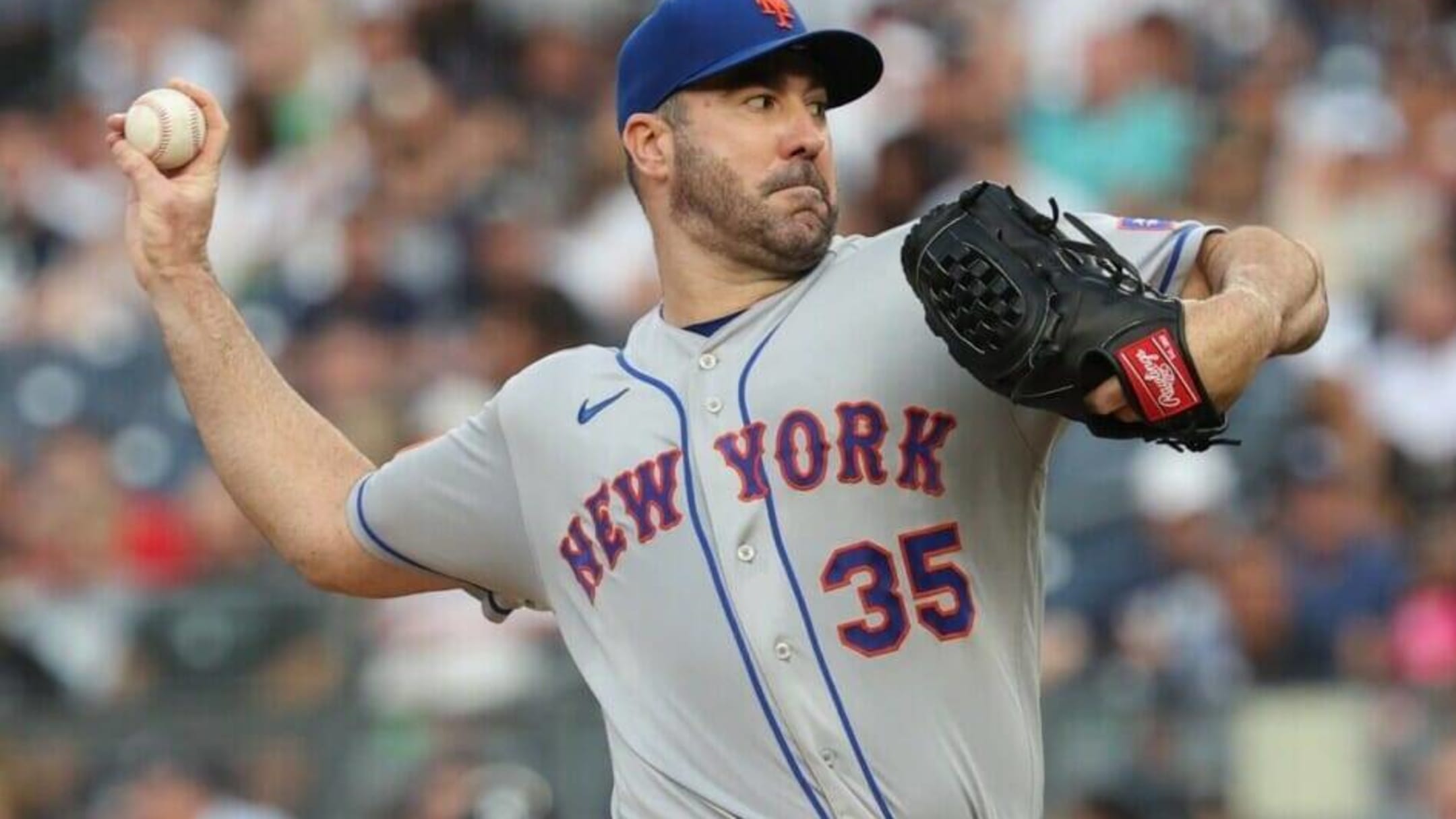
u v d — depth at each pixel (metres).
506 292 33.19
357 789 26.70
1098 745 25.62
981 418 12.03
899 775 11.87
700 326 12.59
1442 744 25.11
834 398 12.05
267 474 13.80
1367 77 36.94
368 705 26.95
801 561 11.95
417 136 37.25
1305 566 27.80
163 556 30.58
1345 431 29.52
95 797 27.16
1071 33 37.41
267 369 13.98
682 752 12.25
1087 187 35.16
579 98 38.81
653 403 12.46
